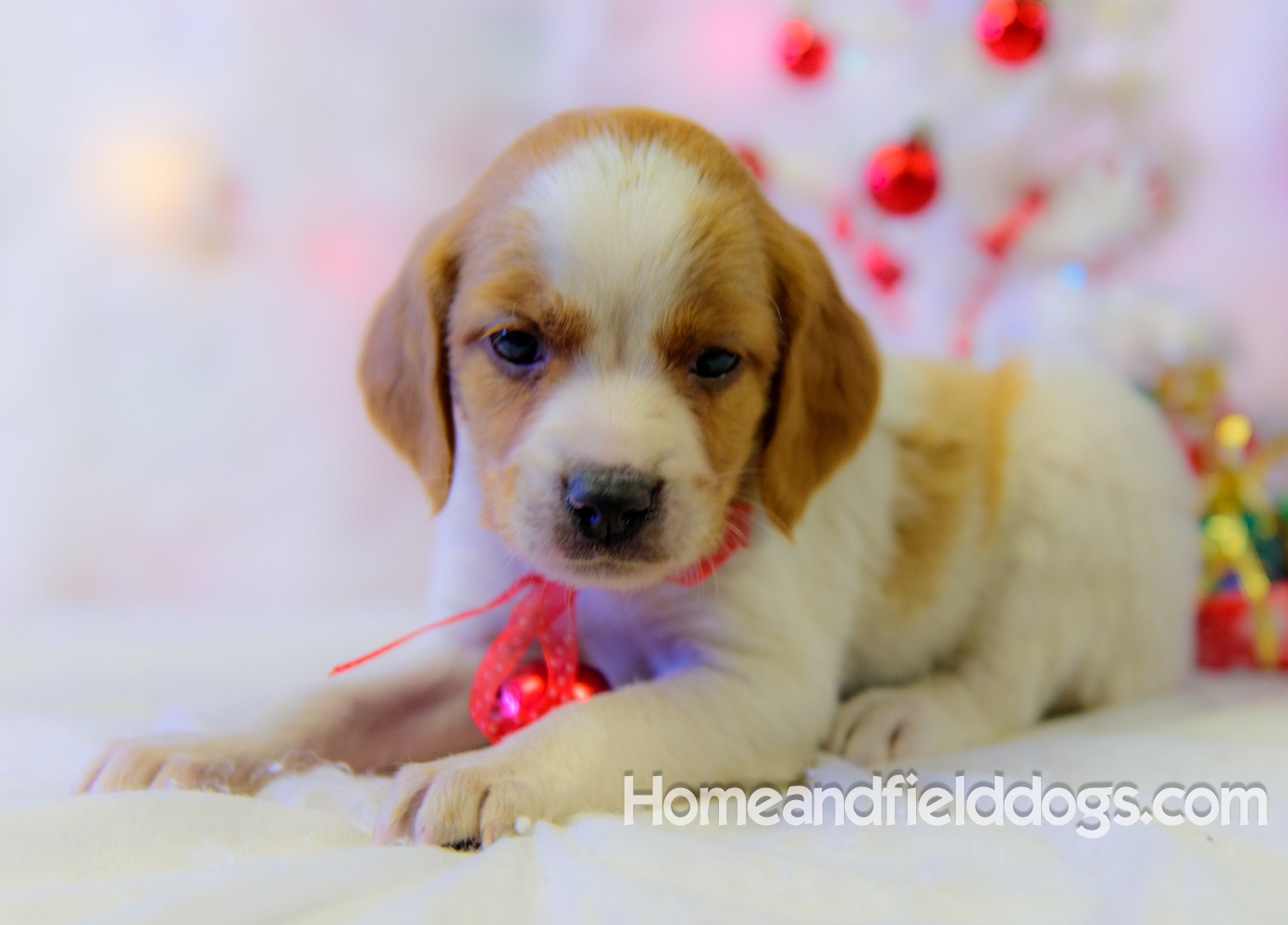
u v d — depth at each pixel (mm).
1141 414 547
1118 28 651
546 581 454
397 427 466
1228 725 492
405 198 959
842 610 482
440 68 954
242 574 946
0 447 917
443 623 465
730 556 451
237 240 955
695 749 426
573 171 430
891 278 688
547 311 420
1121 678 533
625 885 346
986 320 695
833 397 462
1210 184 936
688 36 896
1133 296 663
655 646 466
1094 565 519
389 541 965
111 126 937
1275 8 942
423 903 343
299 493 958
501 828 384
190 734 435
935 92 660
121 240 936
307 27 951
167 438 941
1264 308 934
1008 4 612
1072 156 659
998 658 513
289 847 383
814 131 724
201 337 948
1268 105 945
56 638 674
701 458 424
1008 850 381
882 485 498
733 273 428
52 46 930
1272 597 607
